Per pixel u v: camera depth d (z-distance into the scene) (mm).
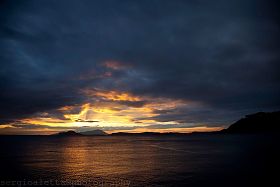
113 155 65750
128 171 37562
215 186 27156
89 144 132875
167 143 132375
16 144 133000
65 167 42312
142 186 27562
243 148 80188
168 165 43750
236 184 27859
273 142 112375
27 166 43312
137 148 94500
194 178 31328
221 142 126625
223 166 40906
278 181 29094
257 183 28156
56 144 134250
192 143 125188
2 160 52844
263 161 46500
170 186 27500
